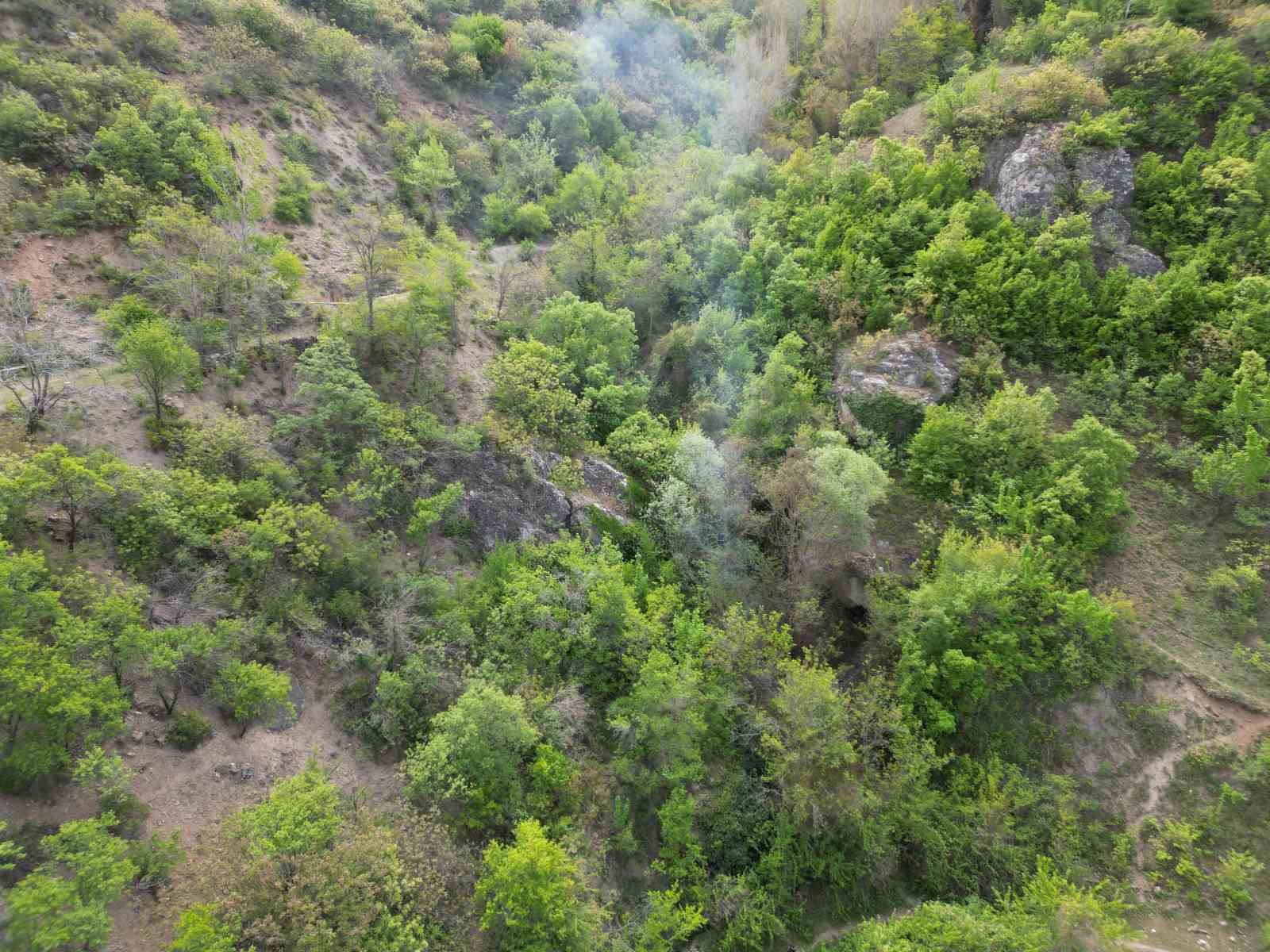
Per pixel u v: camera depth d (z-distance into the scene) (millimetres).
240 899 17625
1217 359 34094
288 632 26375
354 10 58188
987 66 52594
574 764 26547
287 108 48219
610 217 50938
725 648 29547
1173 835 26234
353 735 25828
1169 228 39531
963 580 29812
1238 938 24266
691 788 28578
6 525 22766
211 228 33469
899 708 28875
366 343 36125
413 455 33031
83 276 33250
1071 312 36812
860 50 58094
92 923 16281
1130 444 33125
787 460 34438
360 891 18875
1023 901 24906
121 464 25766
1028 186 41188
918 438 35125
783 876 27766
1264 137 39250
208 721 23641
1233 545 31234
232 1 49781
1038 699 29609
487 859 21422
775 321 42750
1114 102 43406
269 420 32406
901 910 27766
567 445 37219
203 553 26266
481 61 62688
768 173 50656
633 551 35219
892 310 40250
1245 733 27406
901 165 44625
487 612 29484
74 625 20625
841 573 34375
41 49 38156
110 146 36250
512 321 43031
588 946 21703
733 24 70188
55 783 20188
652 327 46094
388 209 46750
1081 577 30859
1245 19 43719
